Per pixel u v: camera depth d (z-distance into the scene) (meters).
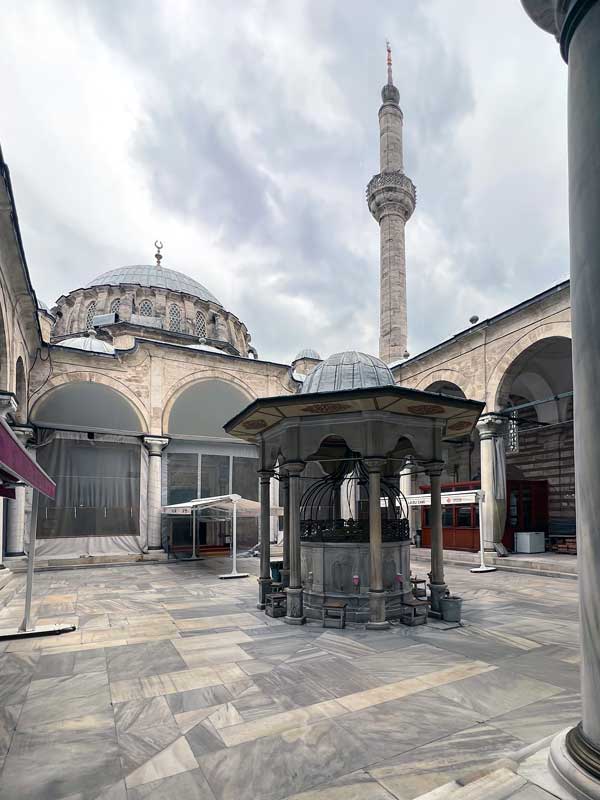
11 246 10.60
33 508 7.96
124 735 4.27
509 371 17.27
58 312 31.88
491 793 2.74
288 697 5.07
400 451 10.62
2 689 5.38
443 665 6.03
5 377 11.71
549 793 2.59
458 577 14.23
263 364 22.73
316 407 8.07
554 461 21.58
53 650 6.80
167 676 5.73
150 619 8.64
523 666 5.99
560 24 3.06
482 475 17.66
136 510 19.31
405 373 22.33
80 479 18.52
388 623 7.85
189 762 3.81
